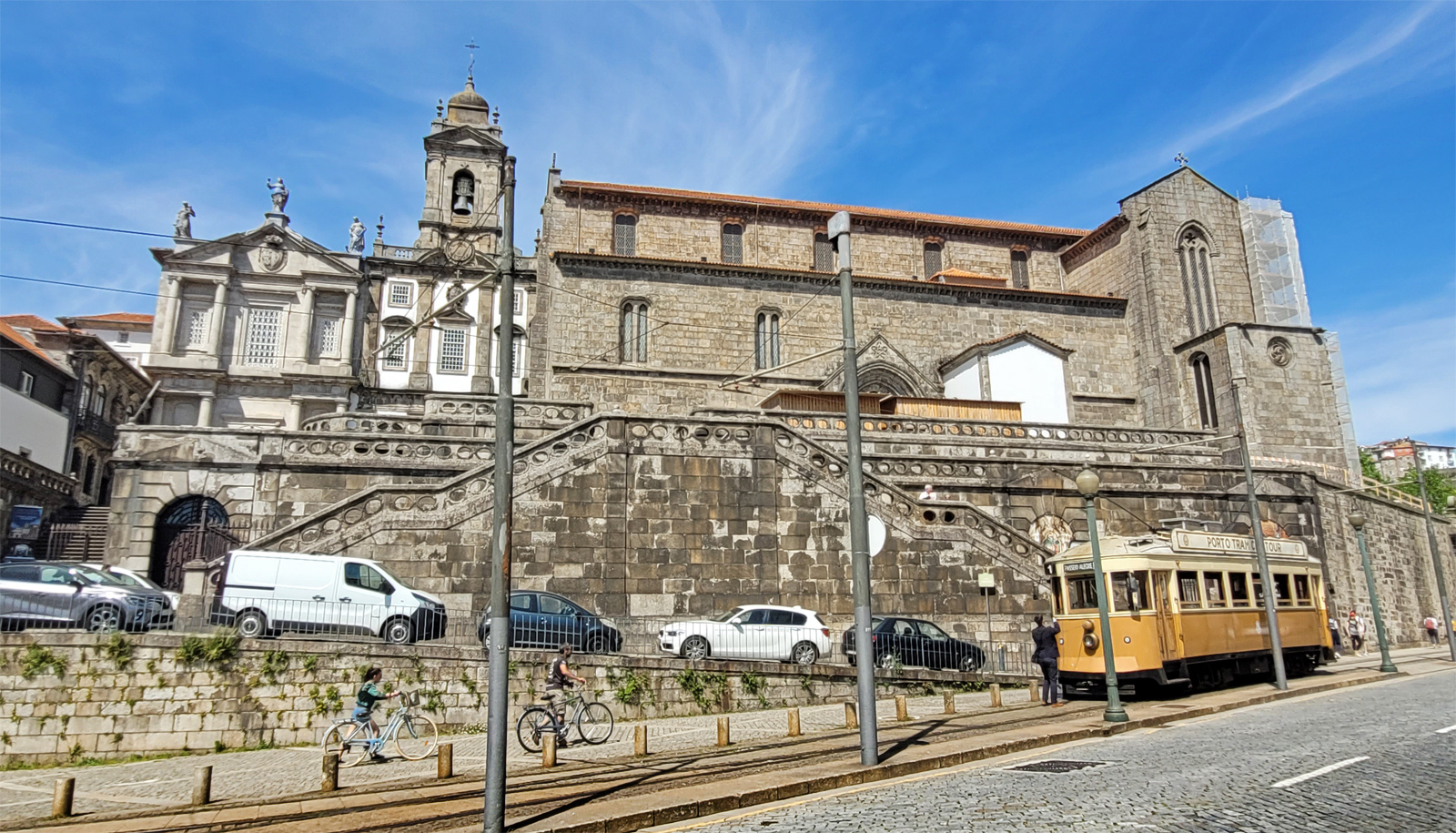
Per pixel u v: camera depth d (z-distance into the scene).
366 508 24.52
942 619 27.00
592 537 25.83
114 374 52.84
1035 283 55.44
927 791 11.35
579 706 16.81
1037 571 28.16
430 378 50.00
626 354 45.06
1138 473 34.78
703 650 21.75
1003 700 20.97
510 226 12.05
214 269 47.47
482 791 12.57
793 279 47.75
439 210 52.88
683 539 26.34
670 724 18.41
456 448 30.05
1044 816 9.63
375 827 10.65
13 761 16.31
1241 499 35.72
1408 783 10.93
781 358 46.75
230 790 13.34
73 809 12.31
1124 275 52.03
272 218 49.03
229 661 17.48
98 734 16.70
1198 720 17.47
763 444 27.41
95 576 19.55
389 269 50.94
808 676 20.83
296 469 28.92
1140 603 20.75
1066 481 33.91
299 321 48.06
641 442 26.77
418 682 18.20
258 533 28.33
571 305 44.84
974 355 44.44
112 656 17.05
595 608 25.36
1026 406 43.88
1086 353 50.72
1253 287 52.19
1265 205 56.03
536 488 25.75
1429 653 36.09
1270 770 11.81
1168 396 48.84
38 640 16.92
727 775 12.84
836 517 27.36
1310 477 37.00
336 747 15.56
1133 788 10.88
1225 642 22.44
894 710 19.72
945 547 27.62
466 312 51.31
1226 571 23.23
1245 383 45.41
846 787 12.10
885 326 48.59
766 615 22.92
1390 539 42.28
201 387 46.25
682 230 49.81
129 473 28.17
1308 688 21.83
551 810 11.11
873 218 52.47
